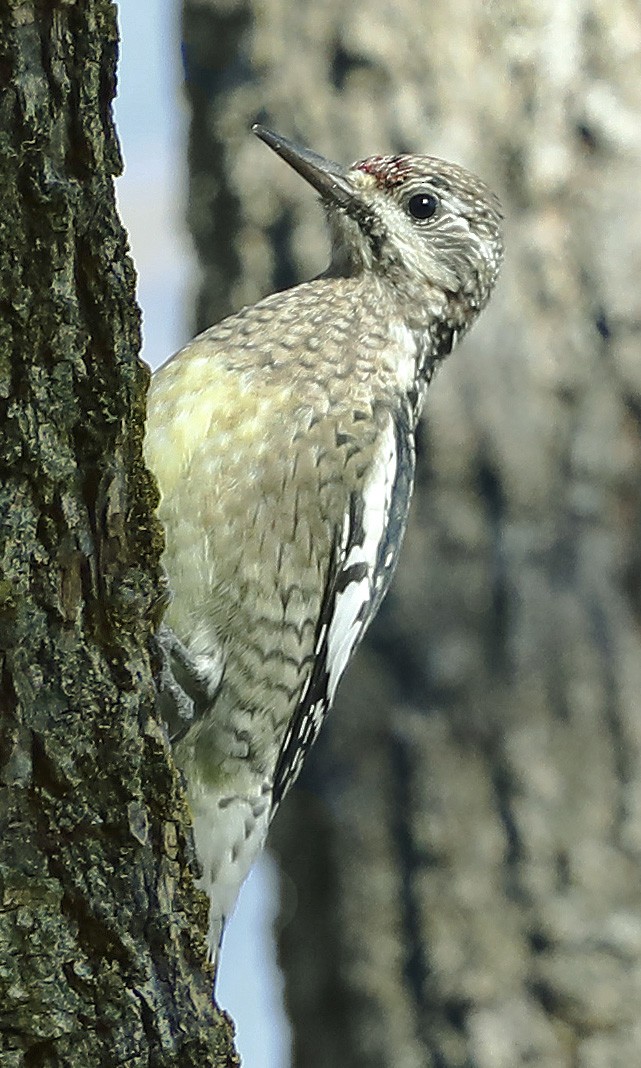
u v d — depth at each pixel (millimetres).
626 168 11656
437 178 10383
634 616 11414
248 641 8336
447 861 11320
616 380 11500
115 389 5633
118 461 5715
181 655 7973
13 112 5336
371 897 11484
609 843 11188
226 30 12430
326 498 8555
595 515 11422
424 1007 11328
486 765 11344
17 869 5504
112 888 5641
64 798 5578
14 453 5500
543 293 11617
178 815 5875
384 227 10211
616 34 11812
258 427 8281
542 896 11195
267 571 8297
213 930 8734
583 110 11766
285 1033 11945
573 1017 11062
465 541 11477
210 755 8609
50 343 5512
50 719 5566
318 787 11648
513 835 11258
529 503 11445
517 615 11352
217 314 12422
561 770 11273
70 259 5496
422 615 11469
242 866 8836
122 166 5637
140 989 5645
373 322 9680
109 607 5680
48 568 5582
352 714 11547
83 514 5637
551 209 11711
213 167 12477
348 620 8977
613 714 11281
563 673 11320
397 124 11891
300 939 11812
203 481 8102
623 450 11492
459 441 11523
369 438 8820
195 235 12617
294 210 12086
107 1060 5578
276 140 10516
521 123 11812
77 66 5422
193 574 8094
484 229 10578
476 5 11938
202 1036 5855
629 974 11055
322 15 12148
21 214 5395
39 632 5570
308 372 8633
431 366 10328
